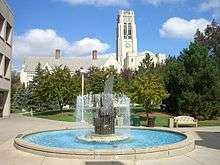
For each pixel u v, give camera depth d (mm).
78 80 48062
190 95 35875
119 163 11227
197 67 36688
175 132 19172
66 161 11531
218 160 11828
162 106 43094
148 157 11914
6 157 12414
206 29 69812
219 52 65188
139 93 33125
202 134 20344
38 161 11617
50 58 107750
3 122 30922
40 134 19422
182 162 11477
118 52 152750
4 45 38781
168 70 41188
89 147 14367
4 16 38375
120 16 152750
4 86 39125
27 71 102750
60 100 45688
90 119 29781
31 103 60219
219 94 36062
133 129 21344
